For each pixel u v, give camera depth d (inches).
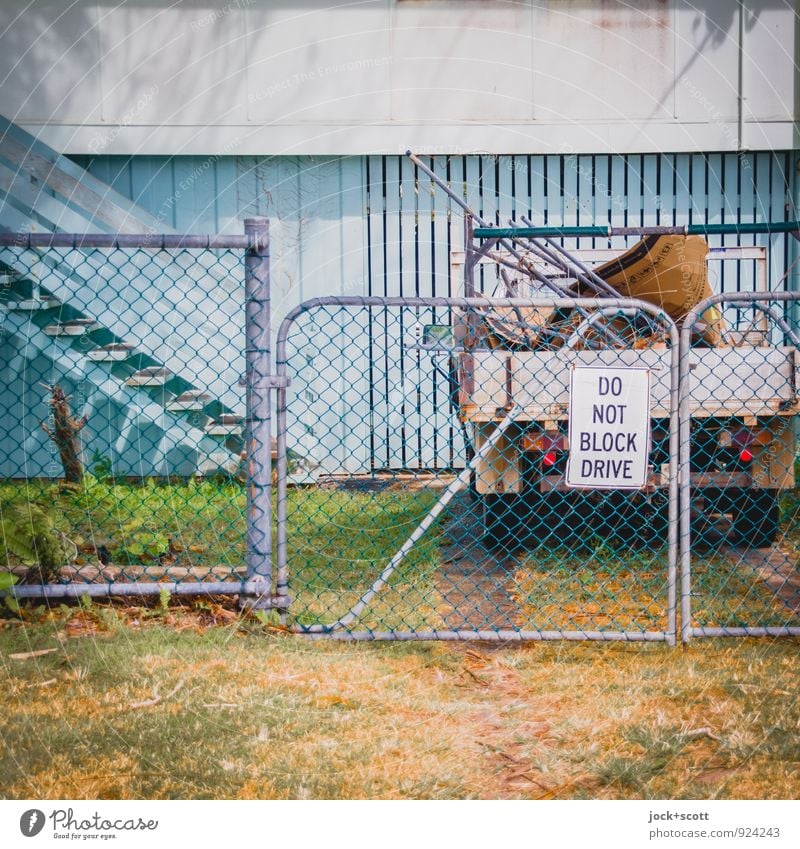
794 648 199.5
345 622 207.2
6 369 420.8
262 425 210.8
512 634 202.1
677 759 152.9
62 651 190.2
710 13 440.5
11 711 164.9
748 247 343.6
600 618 222.7
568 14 441.7
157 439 417.7
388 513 343.0
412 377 449.4
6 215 406.3
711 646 201.2
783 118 442.9
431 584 252.5
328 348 450.3
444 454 449.1
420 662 193.5
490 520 288.5
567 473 198.4
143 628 204.8
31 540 212.8
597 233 254.1
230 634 201.5
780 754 153.5
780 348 261.0
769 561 274.2
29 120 441.1
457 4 440.8
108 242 205.3
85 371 399.2
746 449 276.4
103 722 161.3
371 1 440.5
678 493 208.7
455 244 452.8
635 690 178.4
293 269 450.9
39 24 438.6
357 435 450.0
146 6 438.9
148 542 249.1
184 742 155.5
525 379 260.8
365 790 142.8
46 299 399.5
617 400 197.3
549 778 147.2
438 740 158.2
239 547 269.6
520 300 201.6
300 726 162.1
